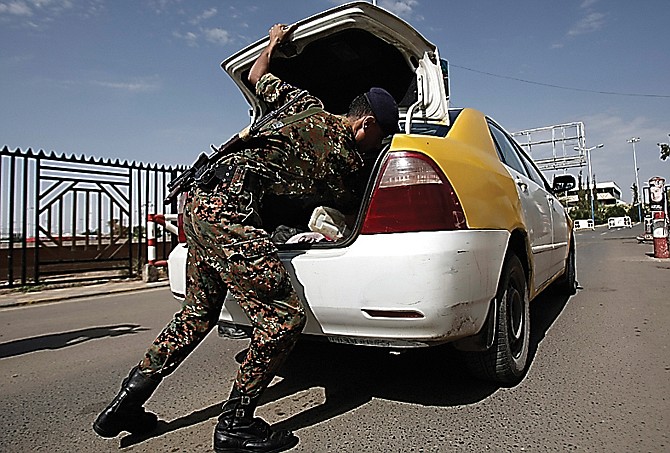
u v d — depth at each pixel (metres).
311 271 2.57
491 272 2.70
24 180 9.70
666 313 5.21
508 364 3.03
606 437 2.44
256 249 2.33
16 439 2.66
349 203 2.87
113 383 3.61
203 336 2.66
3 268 10.74
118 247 11.66
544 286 4.45
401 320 2.41
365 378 3.37
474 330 2.59
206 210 2.40
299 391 3.17
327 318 2.58
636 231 37.31
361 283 2.46
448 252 2.40
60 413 3.03
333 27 3.03
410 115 3.08
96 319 6.27
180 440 2.57
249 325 2.89
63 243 11.08
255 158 2.44
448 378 3.32
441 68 3.35
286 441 2.41
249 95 3.70
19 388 3.53
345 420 2.72
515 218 3.19
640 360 3.62
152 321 6.01
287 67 3.71
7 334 5.54
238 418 2.36
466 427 2.59
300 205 3.36
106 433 2.55
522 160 4.45
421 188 2.45
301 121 2.52
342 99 4.13
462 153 2.82
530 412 2.75
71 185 10.56
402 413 2.79
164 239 11.57
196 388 3.36
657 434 2.46
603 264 10.83
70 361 4.23
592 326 4.70
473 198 2.64
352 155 2.62
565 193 6.23
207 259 2.44
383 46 3.36
